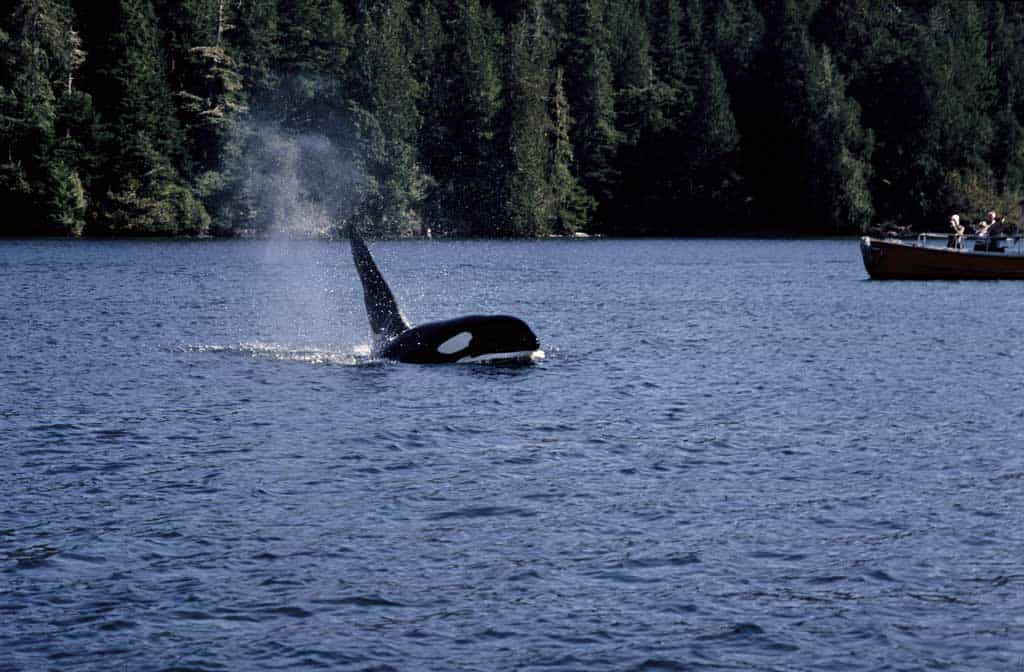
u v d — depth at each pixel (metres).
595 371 113.38
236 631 49.47
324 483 70.69
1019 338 146.12
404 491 69.00
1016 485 70.50
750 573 55.81
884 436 84.69
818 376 113.12
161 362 117.69
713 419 90.81
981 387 106.75
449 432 84.62
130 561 56.91
